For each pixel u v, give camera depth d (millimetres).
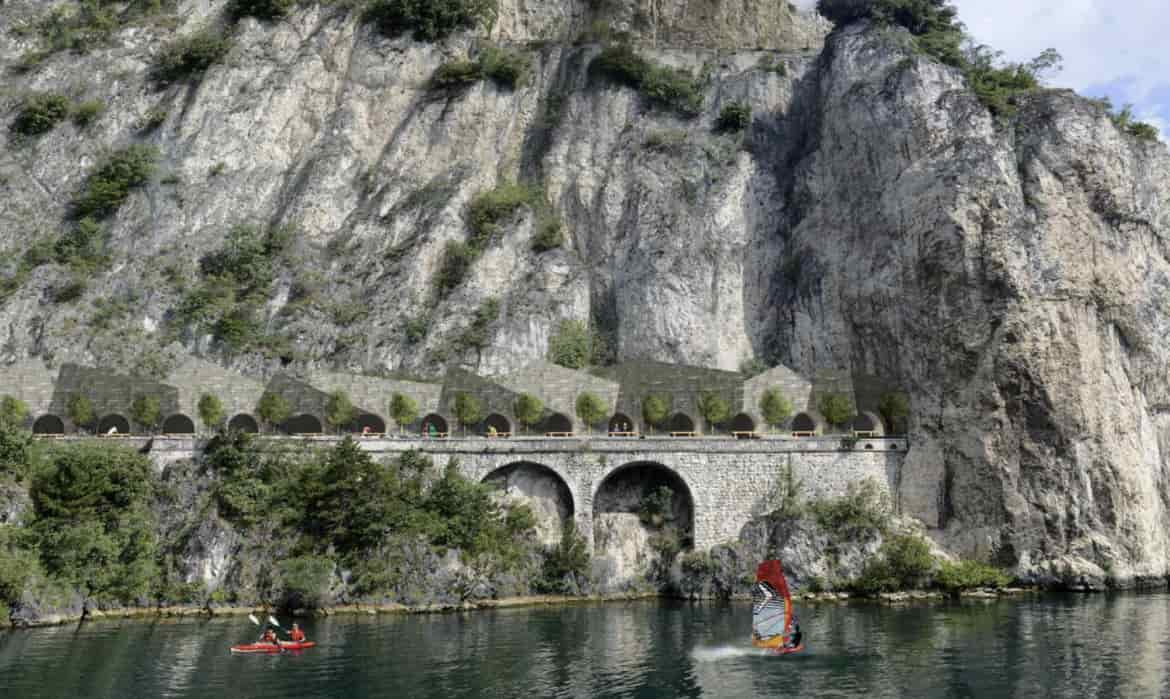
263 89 93188
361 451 57906
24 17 100875
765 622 41875
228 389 67938
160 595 52562
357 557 54344
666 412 67375
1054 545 60250
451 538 56156
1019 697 32250
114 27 98750
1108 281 65688
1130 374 66000
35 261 81250
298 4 99625
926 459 64312
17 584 47688
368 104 94812
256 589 53281
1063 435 61469
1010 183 66312
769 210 86438
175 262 82250
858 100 78938
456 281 82875
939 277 66625
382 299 81562
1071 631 44062
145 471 57625
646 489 63812
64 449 58188
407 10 96812
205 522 54875
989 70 80000
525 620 49812
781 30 113312
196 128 90688
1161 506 64562
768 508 61469
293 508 56469
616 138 92000
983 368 63438
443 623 48906
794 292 81375
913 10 85750
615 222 87938
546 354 79938
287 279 82062
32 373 67500
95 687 34281
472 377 69688
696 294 81812
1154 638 42062
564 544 59062
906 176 72000
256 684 34781
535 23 106438
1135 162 71375
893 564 57562
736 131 89812
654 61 96375
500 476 62531
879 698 32531
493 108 94000
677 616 50938
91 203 85000
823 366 77375
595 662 38531
